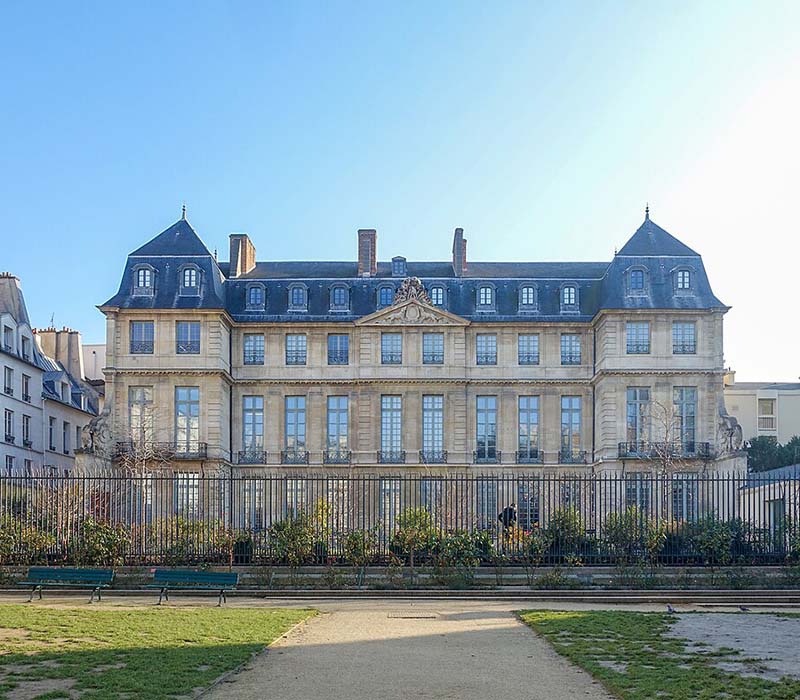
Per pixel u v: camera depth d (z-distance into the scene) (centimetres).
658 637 2203
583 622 2467
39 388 6488
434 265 6750
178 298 5978
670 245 6147
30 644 2016
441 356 6178
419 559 3512
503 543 3569
